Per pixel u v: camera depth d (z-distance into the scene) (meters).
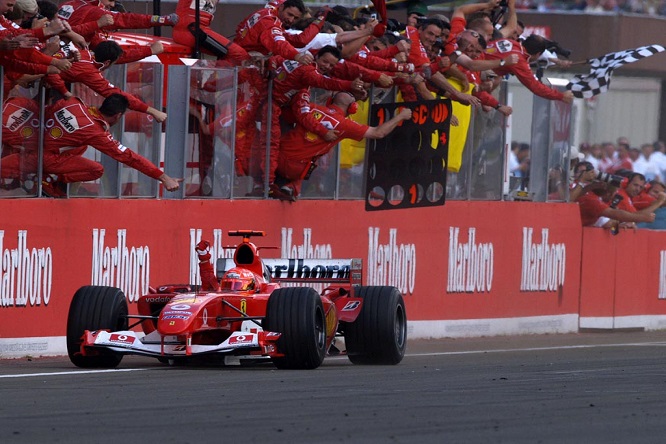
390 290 41.09
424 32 54.56
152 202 47.91
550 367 39.97
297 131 52.59
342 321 39.91
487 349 51.78
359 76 51.12
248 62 51.34
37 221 43.34
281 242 52.78
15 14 43.06
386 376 35.34
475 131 59.75
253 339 34.91
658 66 107.88
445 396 30.02
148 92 48.34
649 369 39.38
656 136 111.44
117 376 34.31
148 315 39.00
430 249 58.09
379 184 55.59
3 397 28.86
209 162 50.31
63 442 22.34
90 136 44.19
